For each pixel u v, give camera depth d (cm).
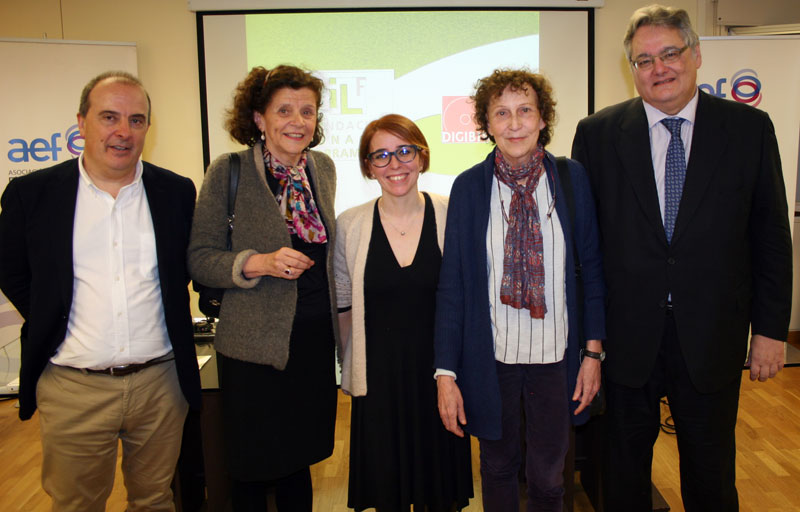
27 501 231
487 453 160
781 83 347
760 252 152
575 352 152
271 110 145
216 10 353
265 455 154
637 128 156
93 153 144
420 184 368
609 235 158
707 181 146
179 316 158
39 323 145
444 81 360
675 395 157
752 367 156
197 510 222
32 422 309
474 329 150
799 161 402
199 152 373
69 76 339
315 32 355
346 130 362
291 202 151
